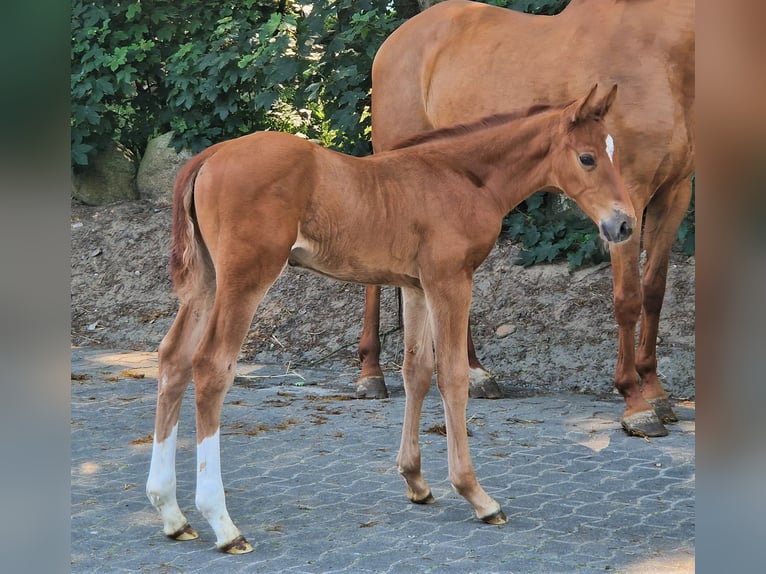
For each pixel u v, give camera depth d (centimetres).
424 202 330
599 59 498
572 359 618
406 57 593
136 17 892
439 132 354
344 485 390
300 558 302
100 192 894
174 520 320
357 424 500
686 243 666
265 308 732
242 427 491
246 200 300
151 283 787
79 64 894
